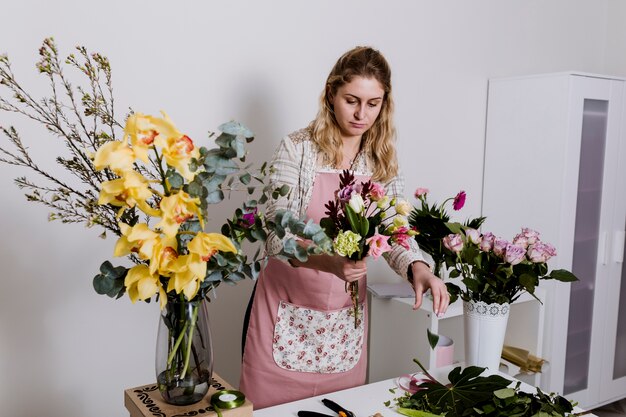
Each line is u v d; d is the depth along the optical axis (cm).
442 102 277
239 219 110
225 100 219
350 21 244
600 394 297
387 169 183
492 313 152
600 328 290
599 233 283
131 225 110
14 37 181
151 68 204
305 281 172
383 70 166
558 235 266
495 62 294
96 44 193
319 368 178
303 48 234
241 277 112
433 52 270
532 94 273
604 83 272
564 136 261
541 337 259
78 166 114
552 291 266
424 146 275
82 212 197
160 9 203
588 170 274
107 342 209
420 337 226
